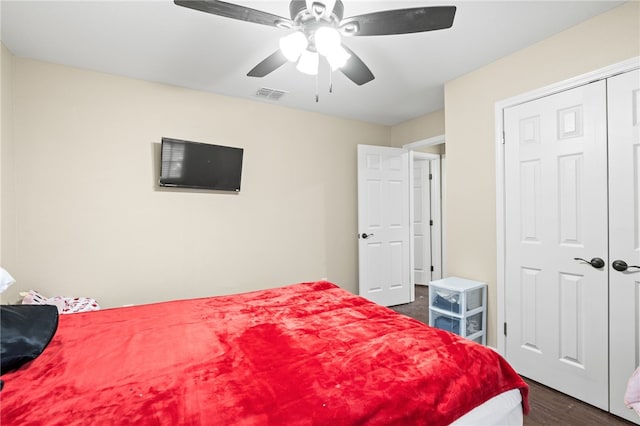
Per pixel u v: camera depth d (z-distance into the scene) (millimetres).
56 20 1871
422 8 1330
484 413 1091
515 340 2303
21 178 2289
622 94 1766
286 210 3477
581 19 1896
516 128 2283
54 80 2396
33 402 894
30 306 1258
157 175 2795
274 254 3408
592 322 1889
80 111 2486
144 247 2744
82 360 1161
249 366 1110
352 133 3938
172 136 2848
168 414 837
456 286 2402
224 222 3119
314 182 3656
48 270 2381
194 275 2969
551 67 2072
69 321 1585
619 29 1771
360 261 3725
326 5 1375
